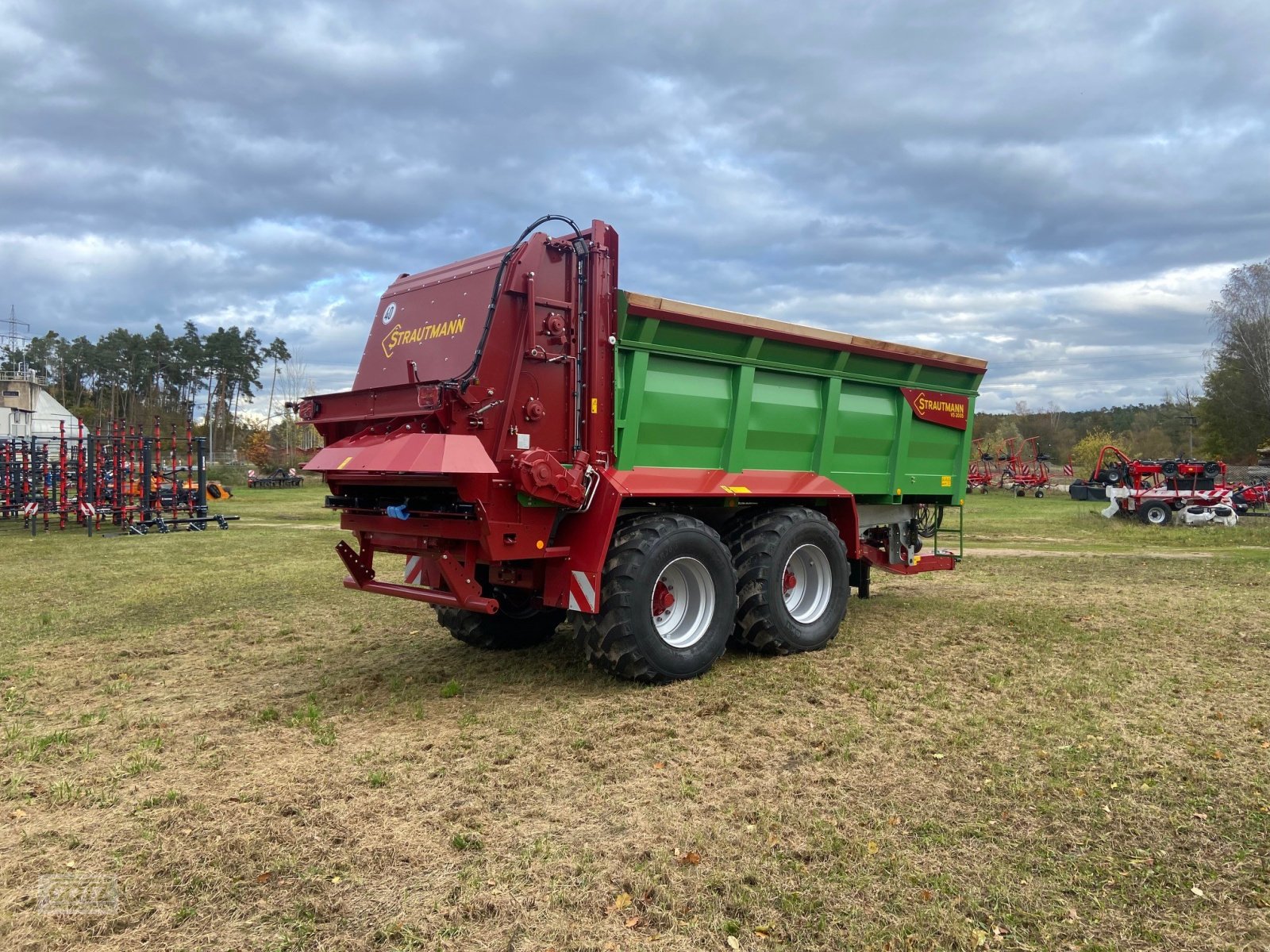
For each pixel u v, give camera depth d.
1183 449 59.25
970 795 3.81
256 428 66.75
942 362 8.11
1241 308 45.62
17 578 11.08
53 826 3.56
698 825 3.50
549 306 5.31
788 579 6.63
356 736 4.71
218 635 7.54
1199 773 4.04
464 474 4.88
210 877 3.10
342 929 2.76
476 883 3.04
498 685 5.74
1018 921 2.80
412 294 5.99
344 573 11.55
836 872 3.12
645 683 5.63
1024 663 6.20
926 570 8.61
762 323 6.36
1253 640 6.93
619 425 5.67
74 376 69.50
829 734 4.63
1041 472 39.00
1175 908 2.88
